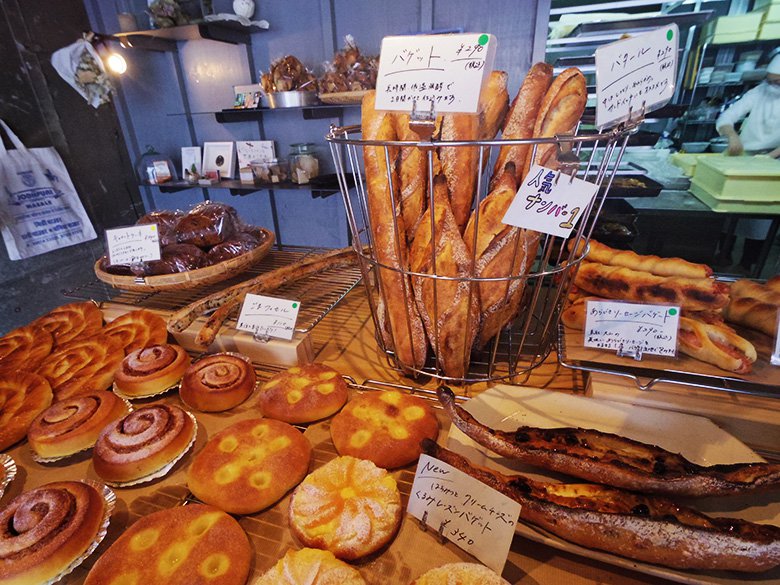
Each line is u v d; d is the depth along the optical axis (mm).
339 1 2055
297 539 604
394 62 554
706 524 508
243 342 1003
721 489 546
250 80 2367
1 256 2074
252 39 2283
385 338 938
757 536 483
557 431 652
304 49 2219
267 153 2465
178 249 1279
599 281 956
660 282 903
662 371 819
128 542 596
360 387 901
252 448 732
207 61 2406
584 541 521
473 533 556
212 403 853
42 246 2186
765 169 1796
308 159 2225
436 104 542
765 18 1704
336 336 1109
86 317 1198
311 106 2023
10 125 2086
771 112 1861
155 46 2266
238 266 1264
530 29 1877
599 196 1721
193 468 709
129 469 705
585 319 820
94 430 797
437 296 761
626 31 1808
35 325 1169
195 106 2559
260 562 586
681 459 591
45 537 590
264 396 856
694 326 827
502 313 810
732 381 792
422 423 754
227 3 2256
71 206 2314
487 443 637
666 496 568
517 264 773
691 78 1939
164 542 593
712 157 2012
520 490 564
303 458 718
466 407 753
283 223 2691
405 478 693
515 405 758
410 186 805
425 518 594
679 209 2092
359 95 1858
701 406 739
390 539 591
